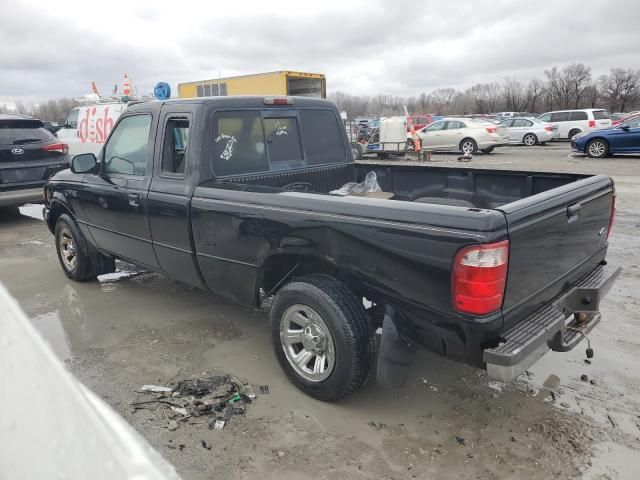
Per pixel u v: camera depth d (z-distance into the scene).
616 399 3.26
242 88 19.28
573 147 18.66
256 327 4.42
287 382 3.52
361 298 3.15
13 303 1.22
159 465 0.82
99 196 4.71
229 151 3.97
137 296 5.18
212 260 3.77
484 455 2.78
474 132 20.50
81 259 5.37
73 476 0.82
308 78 18.95
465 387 3.45
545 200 2.81
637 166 14.91
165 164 4.07
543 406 3.21
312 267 3.41
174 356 3.90
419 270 2.67
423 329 2.76
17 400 1.00
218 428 3.01
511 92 88.19
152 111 4.19
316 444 2.88
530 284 2.76
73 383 1.00
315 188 4.66
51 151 8.84
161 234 4.12
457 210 2.57
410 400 3.31
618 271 3.55
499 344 2.59
